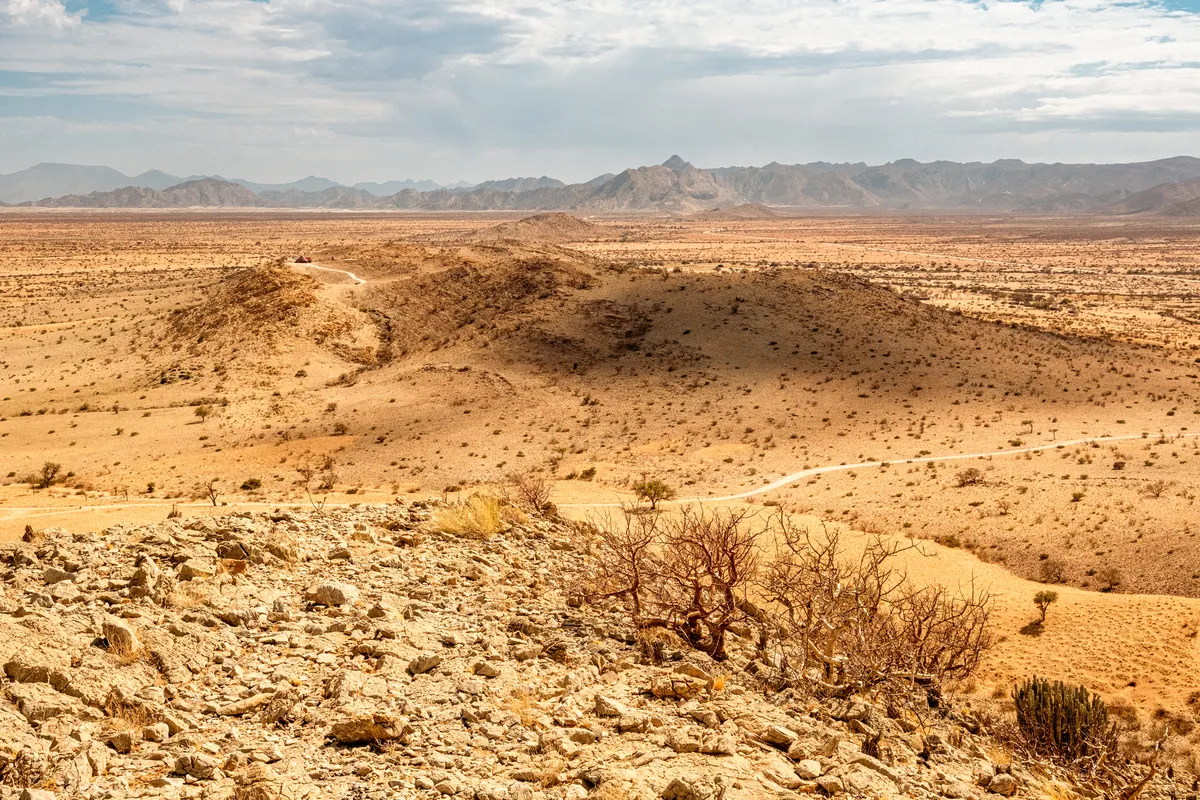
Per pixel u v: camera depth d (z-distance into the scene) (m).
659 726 7.03
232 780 5.59
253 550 11.09
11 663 6.54
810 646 9.80
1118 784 10.38
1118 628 30.38
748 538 10.41
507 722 6.88
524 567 12.90
